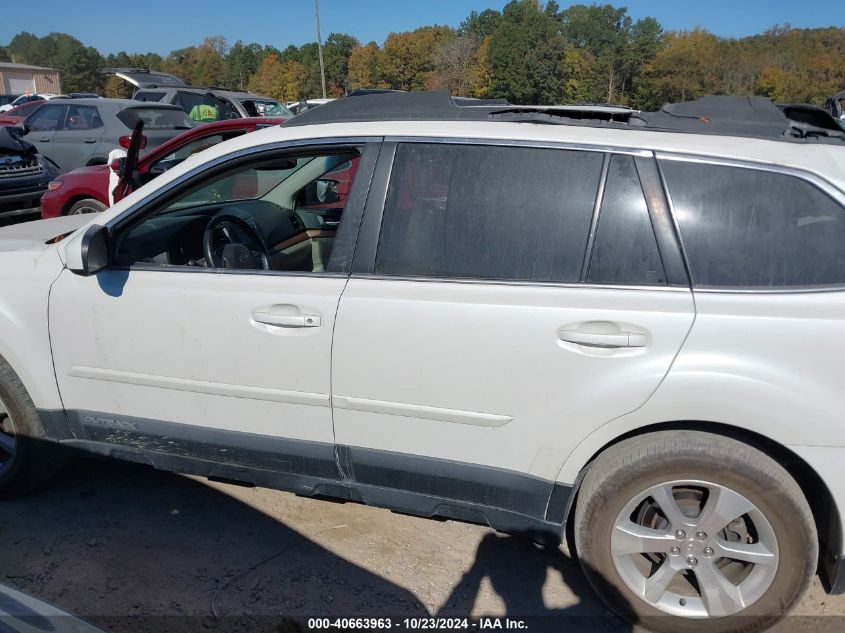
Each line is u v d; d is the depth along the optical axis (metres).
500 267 2.50
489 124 2.61
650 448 2.35
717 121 2.56
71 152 11.04
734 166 2.35
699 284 2.32
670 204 2.37
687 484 2.36
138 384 2.92
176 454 2.98
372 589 2.79
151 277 2.86
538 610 2.70
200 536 3.10
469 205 2.55
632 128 2.53
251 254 3.20
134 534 3.10
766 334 2.22
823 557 2.50
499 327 2.41
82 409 3.05
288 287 2.67
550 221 2.47
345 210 2.68
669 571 2.47
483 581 2.85
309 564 2.93
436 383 2.50
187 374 2.82
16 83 63.34
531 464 2.49
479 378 2.45
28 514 3.23
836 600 2.69
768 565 2.36
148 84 16.17
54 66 117.12
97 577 2.81
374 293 2.56
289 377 2.67
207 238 3.14
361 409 2.62
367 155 2.68
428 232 2.59
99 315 2.90
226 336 2.73
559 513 2.52
